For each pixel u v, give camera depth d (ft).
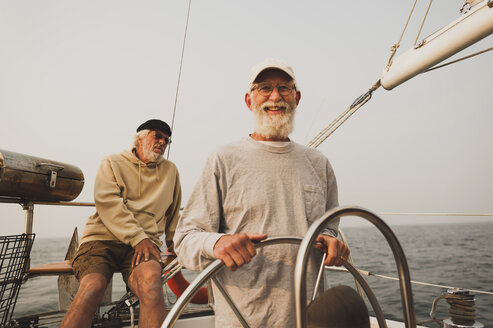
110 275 5.53
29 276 5.57
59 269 5.75
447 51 5.64
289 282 2.96
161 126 7.07
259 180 3.19
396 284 52.85
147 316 4.54
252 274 2.94
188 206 3.25
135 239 5.81
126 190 6.72
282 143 3.43
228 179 3.21
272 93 3.43
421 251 151.02
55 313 5.59
